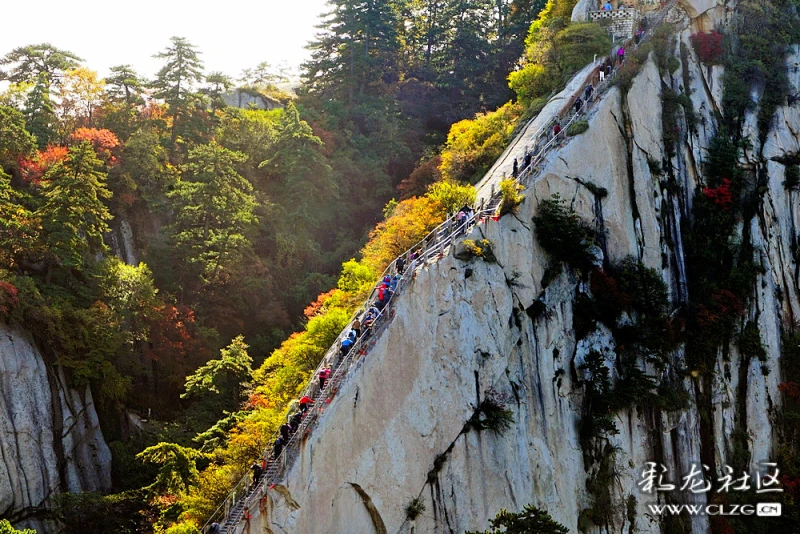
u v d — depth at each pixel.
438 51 127.25
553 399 61.94
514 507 56.38
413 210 69.31
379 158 109.25
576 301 66.00
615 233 71.12
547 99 84.25
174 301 84.50
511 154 76.94
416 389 54.19
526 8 125.81
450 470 54.38
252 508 47.62
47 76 102.62
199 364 82.44
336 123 110.00
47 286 75.50
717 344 76.56
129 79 104.12
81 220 78.75
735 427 76.38
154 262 88.38
